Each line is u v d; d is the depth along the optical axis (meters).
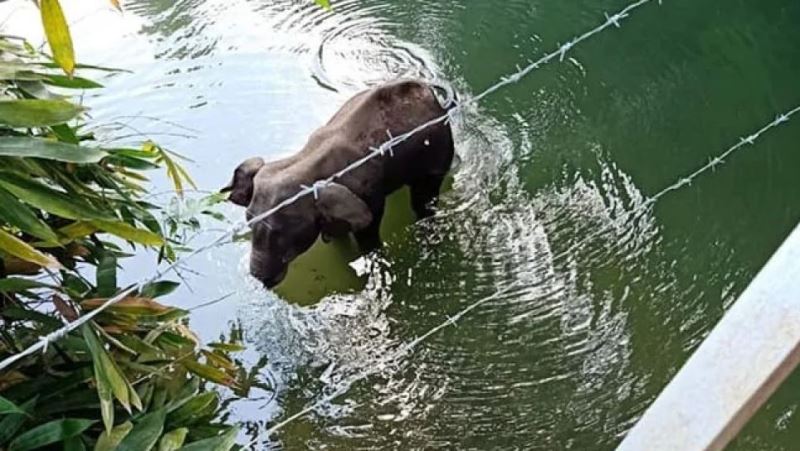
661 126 3.34
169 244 2.18
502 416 2.41
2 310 1.78
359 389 2.51
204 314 2.73
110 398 1.59
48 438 1.56
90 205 1.68
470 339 2.62
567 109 3.46
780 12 3.87
